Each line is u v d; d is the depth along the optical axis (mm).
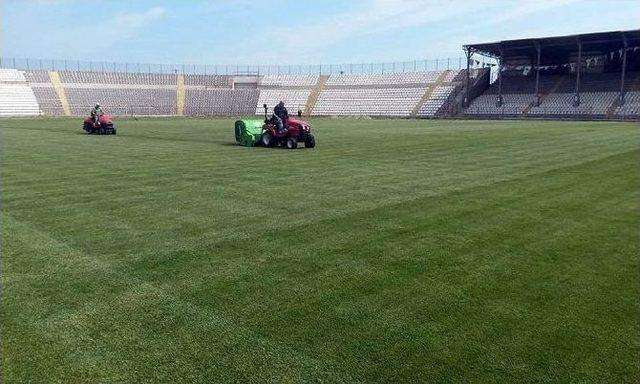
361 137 23812
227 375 3309
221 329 3938
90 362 3480
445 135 24750
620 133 25375
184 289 4723
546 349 3619
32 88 58500
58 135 25266
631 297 4492
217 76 75062
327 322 4043
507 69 58438
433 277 4996
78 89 61719
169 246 6043
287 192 9328
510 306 4328
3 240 6305
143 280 4953
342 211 7746
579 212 7645
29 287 4785
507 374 3309
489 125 36312
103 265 5383
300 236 6426
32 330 3943
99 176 11383
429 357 3518
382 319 4098
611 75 51594
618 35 43094
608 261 5438
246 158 14891
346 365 3416
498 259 5523
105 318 4137
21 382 3244
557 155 15180
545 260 5484
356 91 70062
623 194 9000
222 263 5430
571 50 51125
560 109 49344
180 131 29062
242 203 8375
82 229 6809
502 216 7406
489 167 12609
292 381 3238
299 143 19969
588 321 4039
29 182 10586
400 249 5883
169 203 8414
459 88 60781
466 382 3221
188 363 3459
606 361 3459
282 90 74125
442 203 8273
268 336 3822
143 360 3500
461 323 4020
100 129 26312
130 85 66250
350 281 4898
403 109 62656
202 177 11203
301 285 4805
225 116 62719
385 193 9164
